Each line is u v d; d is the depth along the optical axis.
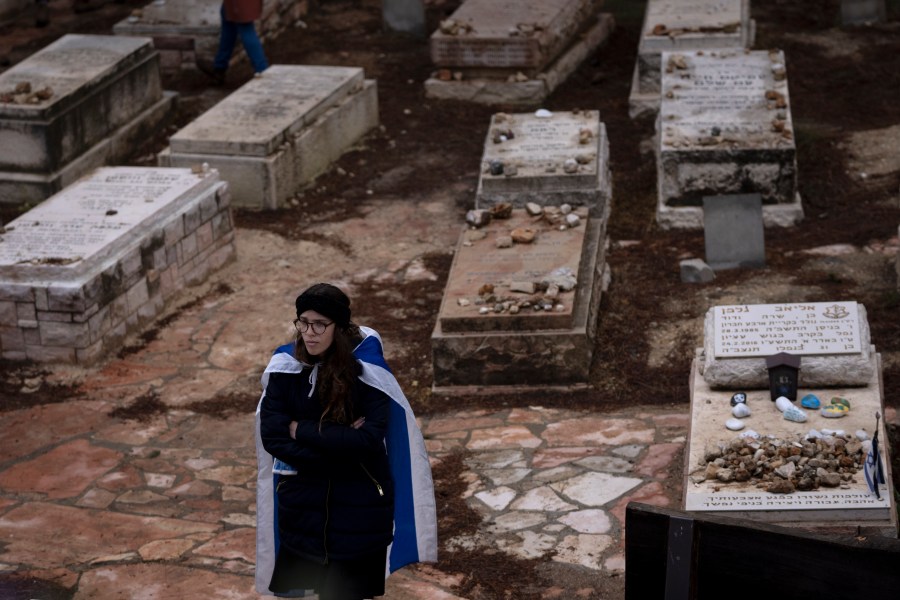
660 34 23.73
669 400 13.74
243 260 18.52
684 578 6.75
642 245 18.20
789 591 6.65
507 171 17.67
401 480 8.33
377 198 21.03
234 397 14.48
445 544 10.88
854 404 10.81
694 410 11.03
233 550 10.93
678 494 11.48
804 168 20.56
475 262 15.56
